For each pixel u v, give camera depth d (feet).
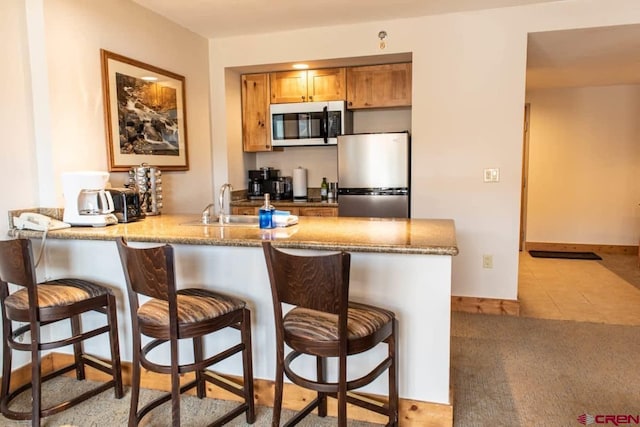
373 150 12.67
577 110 19.60
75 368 8.41
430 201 12.35
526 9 11.18
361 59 12.85
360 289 6.89
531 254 19.80
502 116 11.63
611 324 11.19
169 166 11.83
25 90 8.41
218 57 13.74
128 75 10.30
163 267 5.78
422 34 11.96
